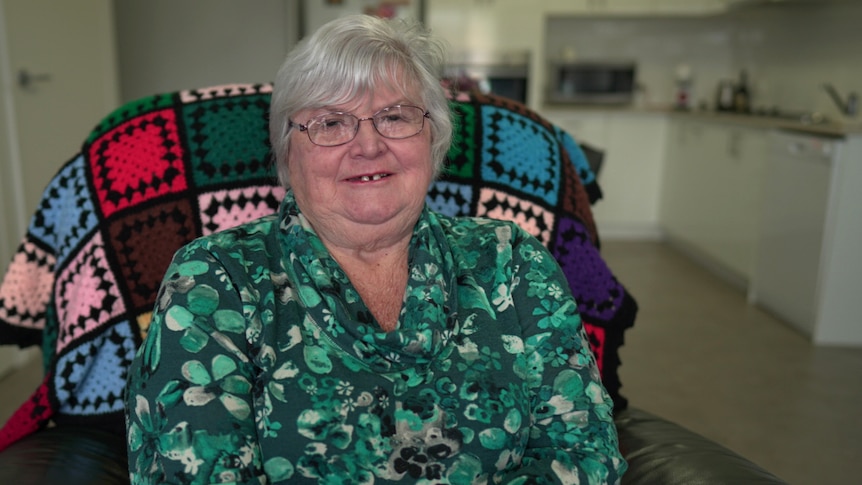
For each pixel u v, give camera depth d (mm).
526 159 1424
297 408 918
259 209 1286
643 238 5441
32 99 3109
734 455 1091
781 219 3539
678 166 4973
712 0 5145
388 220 1024
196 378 876
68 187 1312
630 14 5277
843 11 4004
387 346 942
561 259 1363
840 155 3055
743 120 3992
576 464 955
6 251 2842
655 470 1042
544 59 5590
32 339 1395
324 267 997
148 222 1240
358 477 922
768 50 4961
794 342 3256
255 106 1371
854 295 3178
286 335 953
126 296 1206
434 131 1106
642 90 5660
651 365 2959
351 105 993
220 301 937
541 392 1020
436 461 942
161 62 5098
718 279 4312
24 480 967
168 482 840
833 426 2459
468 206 1354
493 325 1037
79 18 3621
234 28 5098
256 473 878
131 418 905
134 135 1313
